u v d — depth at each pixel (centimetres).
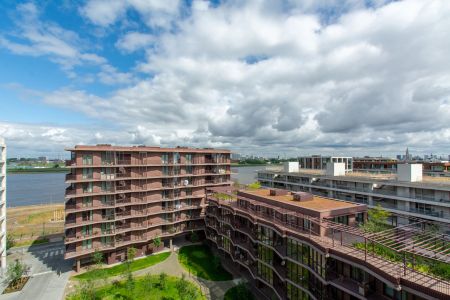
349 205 3981
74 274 5241
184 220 6862
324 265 3030
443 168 8256
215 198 6438
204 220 7069
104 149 5603
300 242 3428
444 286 2098
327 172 7706
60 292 4581
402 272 2338
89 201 5497
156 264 5684
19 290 4638
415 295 2312
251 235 4644
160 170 6519
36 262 5809
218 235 6194
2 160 5541
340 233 3316
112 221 5625
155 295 4450
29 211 10444
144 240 6066
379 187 6225
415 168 5669
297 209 3903
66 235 5397
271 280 4103
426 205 5288
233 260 5347
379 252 2728
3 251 5488
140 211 6088
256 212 4694
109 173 5706
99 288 4672
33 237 7394
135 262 5753
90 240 5519
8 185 19012
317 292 3139
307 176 8188
